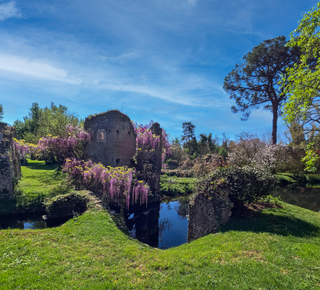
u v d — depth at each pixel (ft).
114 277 11.93
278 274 11.78
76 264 13.26
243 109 71.87
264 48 56.65
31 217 31.86
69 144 45.37
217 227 21.50
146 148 49.70
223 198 22.24
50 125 66.33
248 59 61.11
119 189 32.19
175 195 55.62
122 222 26.02
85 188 36.09
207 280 11.45
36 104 108.88
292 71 22.41
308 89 20.99
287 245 15.85
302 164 63.52
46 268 12.66
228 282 11.21
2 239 16.69
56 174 55.47
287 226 20.71
